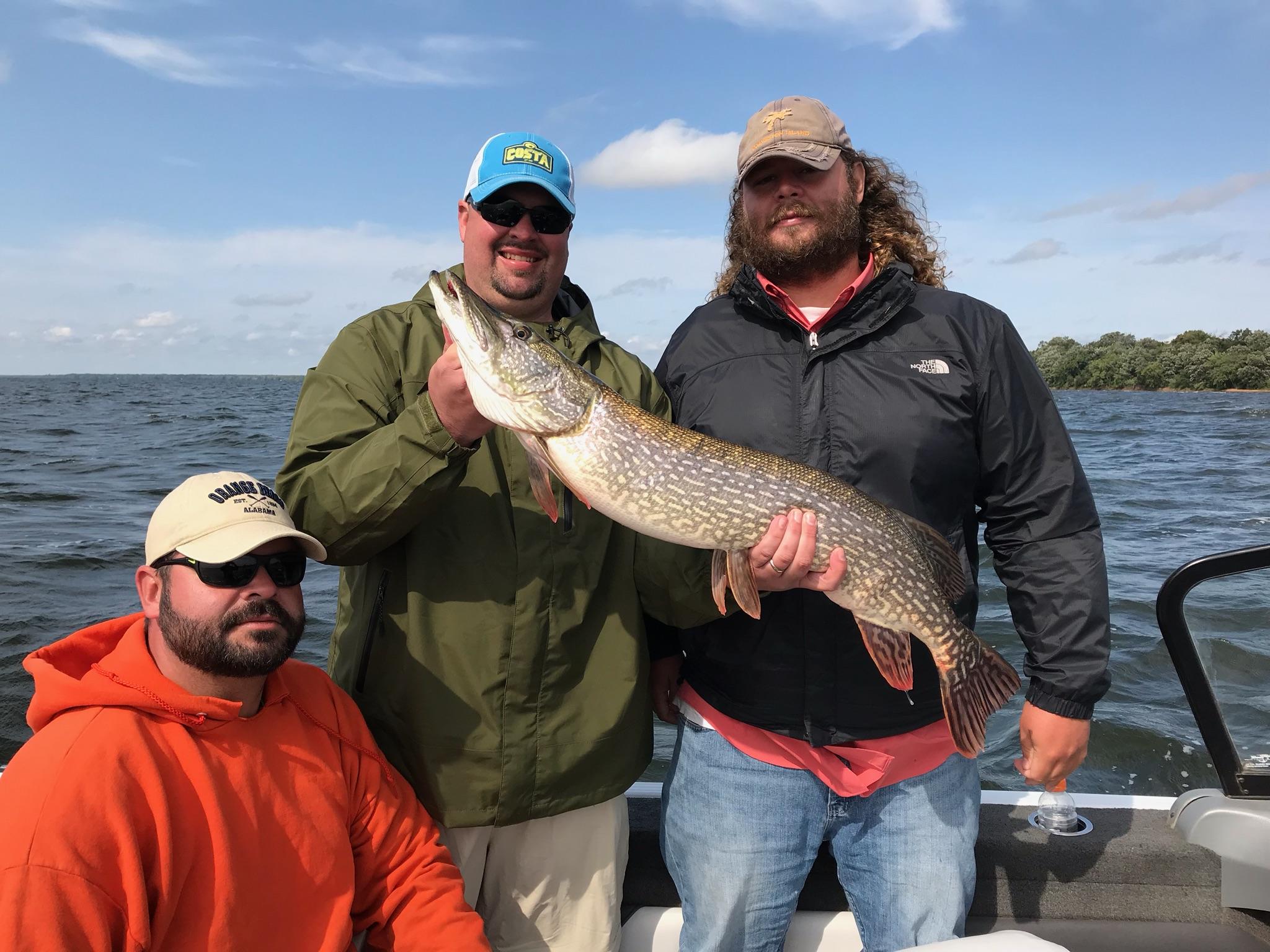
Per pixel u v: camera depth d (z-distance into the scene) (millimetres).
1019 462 2857
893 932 2703
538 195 2949
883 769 2742
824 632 2805
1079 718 2715
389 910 2375
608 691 2744
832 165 3027
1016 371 2859
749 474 2674
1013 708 6289
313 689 2430
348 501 2395
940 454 2836
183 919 2006
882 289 2922
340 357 2730
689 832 2904
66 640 2209
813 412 2908
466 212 3162
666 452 2672
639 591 2932
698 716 2963
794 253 3107
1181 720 5965
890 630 2748
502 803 2559
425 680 2566
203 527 2160
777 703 2807
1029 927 3074
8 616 8539
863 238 3354
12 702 6531
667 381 3303
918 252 3510
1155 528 13242
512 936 2775
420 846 2436
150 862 1958
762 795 2822
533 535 2668
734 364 3072
